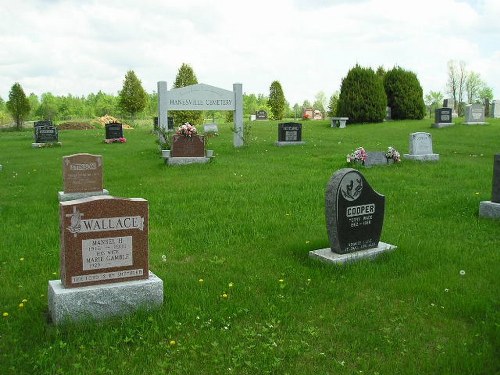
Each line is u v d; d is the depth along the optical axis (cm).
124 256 554
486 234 870
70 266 532
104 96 11581
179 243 834
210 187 1333
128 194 1269
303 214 1020
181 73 5472
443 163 1758
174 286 638
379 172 1573
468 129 2961
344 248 738
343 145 2422
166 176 1570
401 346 488
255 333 511
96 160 1279
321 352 479
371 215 759
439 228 912
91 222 535
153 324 521
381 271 685
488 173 1541
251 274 685
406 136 2809
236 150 2297
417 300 591
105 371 443
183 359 466
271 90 6994
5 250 790
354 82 3647
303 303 586
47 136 2922
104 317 535
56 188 1421
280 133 2472
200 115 5147
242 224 938
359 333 512
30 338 498
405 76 3872
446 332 516
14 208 1134
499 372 439
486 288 620
